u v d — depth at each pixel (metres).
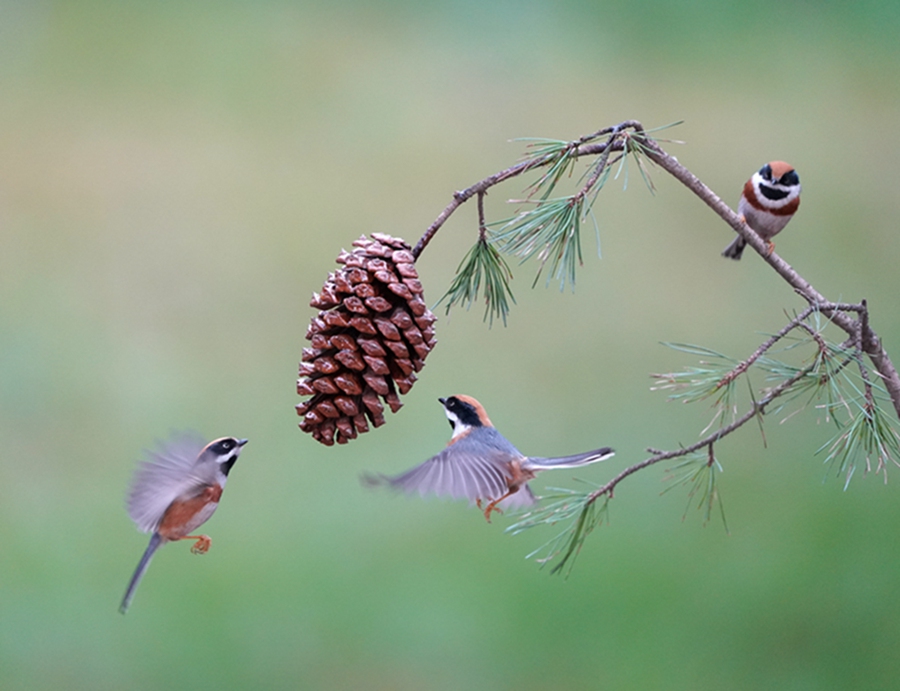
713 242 15.58
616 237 15.66
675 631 9.87
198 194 16.11
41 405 12.56
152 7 20.91
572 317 14.22
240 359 13.41
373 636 9.81
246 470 11.77
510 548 10.87
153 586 10.42
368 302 4.63
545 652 9.77
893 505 11.10
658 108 18.30
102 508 11.30
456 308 14.25
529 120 17.83
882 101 18.70
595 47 20.31
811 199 16.36
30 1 20.05
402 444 12.05
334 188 16.14
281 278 14.60
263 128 17.72
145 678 9.54
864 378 4.75
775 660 9.58
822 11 21.88
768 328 13.74
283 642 9.85
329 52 20.03
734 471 11.68
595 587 10.35
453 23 21.08
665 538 10.87
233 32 20.03
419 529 11.11
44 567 10.47
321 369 4.65
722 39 20.91
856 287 14.54
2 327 13.68
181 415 12.47
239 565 10.61
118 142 17.25
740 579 10.36
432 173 16.38
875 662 9.48
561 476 11.63
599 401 12.76
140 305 14.38
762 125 18.02
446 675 9.45
